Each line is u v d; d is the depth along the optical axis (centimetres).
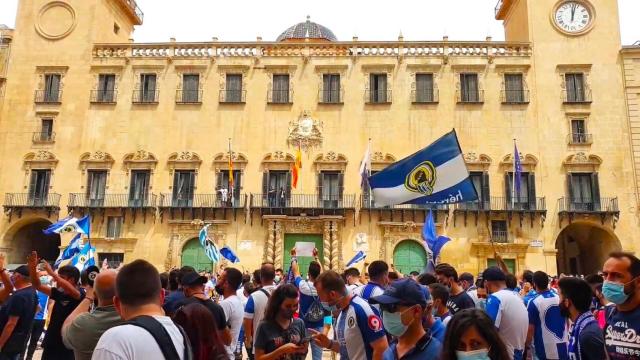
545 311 953
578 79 4438
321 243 4266
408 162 1691
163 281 1189
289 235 4284
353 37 4612
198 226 4266
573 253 4888
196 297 859
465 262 4147
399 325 587
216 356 600
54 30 4641
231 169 4275
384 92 4478
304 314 1269
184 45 4566
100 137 4444
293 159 4359
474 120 4378
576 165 4259
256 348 813
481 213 4203
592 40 4466
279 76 4541
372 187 1733
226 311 1052
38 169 4397
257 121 4450
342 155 4356
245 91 4491
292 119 4444
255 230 4262
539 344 953
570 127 4328
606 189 4216
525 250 4122
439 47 4522
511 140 4331
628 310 663
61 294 973
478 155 4319
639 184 4194
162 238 4275
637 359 630
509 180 4262
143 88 4538
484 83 4438
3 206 4306
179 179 4381
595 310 987
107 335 445
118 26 5166
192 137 4434
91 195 4353
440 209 4209
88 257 2528
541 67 4434
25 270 1093
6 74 4591
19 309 1036
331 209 4216
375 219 4259
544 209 4156
